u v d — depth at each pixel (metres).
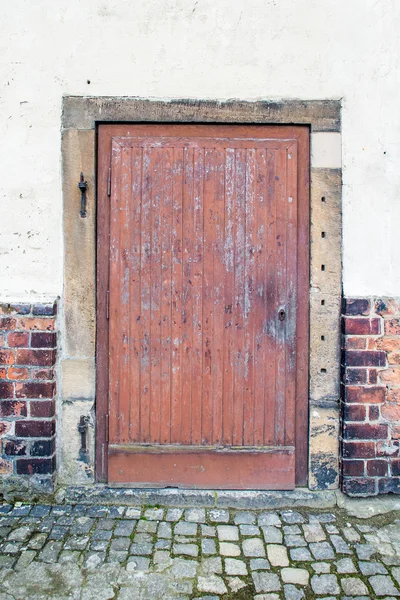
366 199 2.89
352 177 2.89
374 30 2.89
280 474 2.91
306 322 2.92
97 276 2.92
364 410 2.85
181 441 2.91
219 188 2.89
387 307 2.86
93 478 2.92
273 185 2.89
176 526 2.61
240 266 2.89
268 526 2.63
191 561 2.33
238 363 2.90
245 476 2.91
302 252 2.92
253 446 2.91
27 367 2.85
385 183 2.89
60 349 2.91
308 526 2.63
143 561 2.33
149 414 2.91
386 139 2.90
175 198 2.89
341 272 2.91
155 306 2.89
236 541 2.50
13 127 2.89
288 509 2.80
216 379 2.90
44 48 2.89
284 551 2.42
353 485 2.85
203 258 2.89
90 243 2.90
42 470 2.85
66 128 2.89
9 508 2.76
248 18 2.88
